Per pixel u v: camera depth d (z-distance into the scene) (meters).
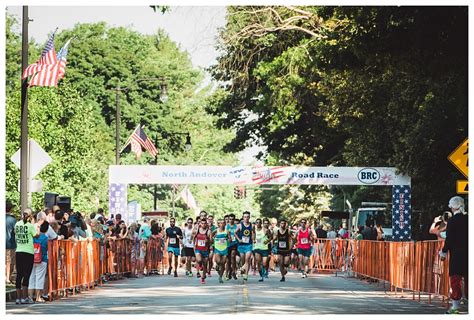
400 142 54.53
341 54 37.12
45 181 64.94
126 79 107.69
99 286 38.31
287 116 69.44
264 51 67.38
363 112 56.31
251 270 56.25
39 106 64.81
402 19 32.81
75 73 104.81
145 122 109.56
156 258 52.12
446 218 30.44
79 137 70.12
